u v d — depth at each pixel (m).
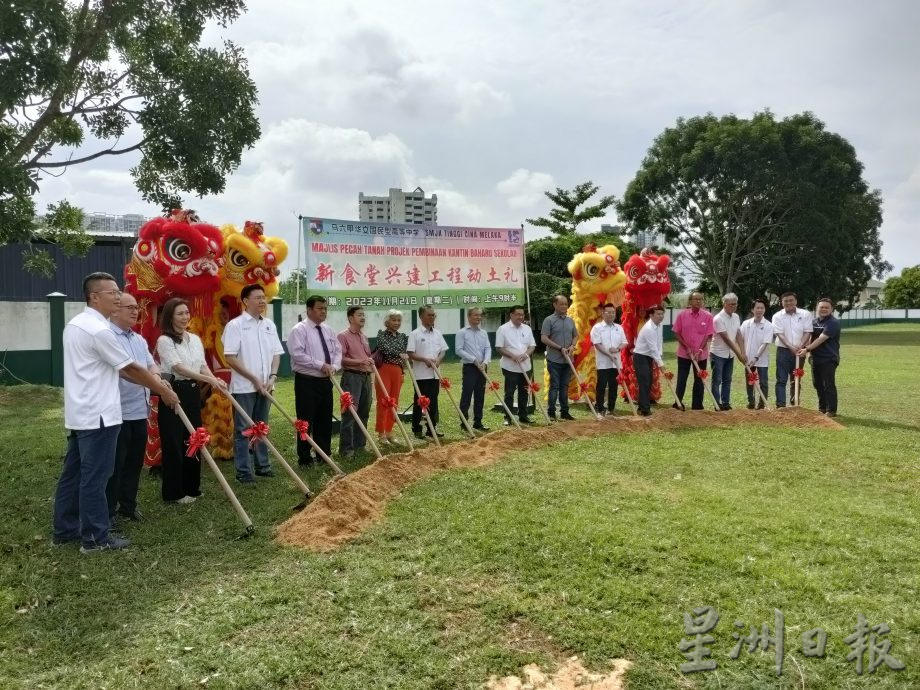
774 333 9.80
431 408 8.43
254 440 5.43
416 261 9.84
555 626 3.41
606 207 25.39
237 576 4.04
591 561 4.14
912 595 3.77
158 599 3.74
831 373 9.55
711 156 28.92
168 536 4.77
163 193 11.70
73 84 10.15
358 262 9.30
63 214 12.45
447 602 3.67
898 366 16.67
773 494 5.63
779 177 28.45
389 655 3.18
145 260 6.59
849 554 4.29
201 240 6.62
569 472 6.22
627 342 10.45
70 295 17.19
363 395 7.56
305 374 6.75
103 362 4.48
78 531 4.72
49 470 6.61
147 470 6.74
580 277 10.74
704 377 9.63
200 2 10.10
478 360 8.59
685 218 32.47
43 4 8.33
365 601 3.69
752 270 32.03
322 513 4.82
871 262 38.62
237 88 10.55
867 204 36.09
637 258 10.97
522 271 10.88
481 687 2.96
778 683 2.97
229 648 3.24
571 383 10.96
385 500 5.36
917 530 4.75
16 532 4.84
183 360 5.63
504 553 4.28
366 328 17.27
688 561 4.14
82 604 3.71
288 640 3.30
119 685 2.95
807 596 3.72
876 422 9.06
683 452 7.07
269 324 6.56
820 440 7.69
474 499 5.38
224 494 5.82
